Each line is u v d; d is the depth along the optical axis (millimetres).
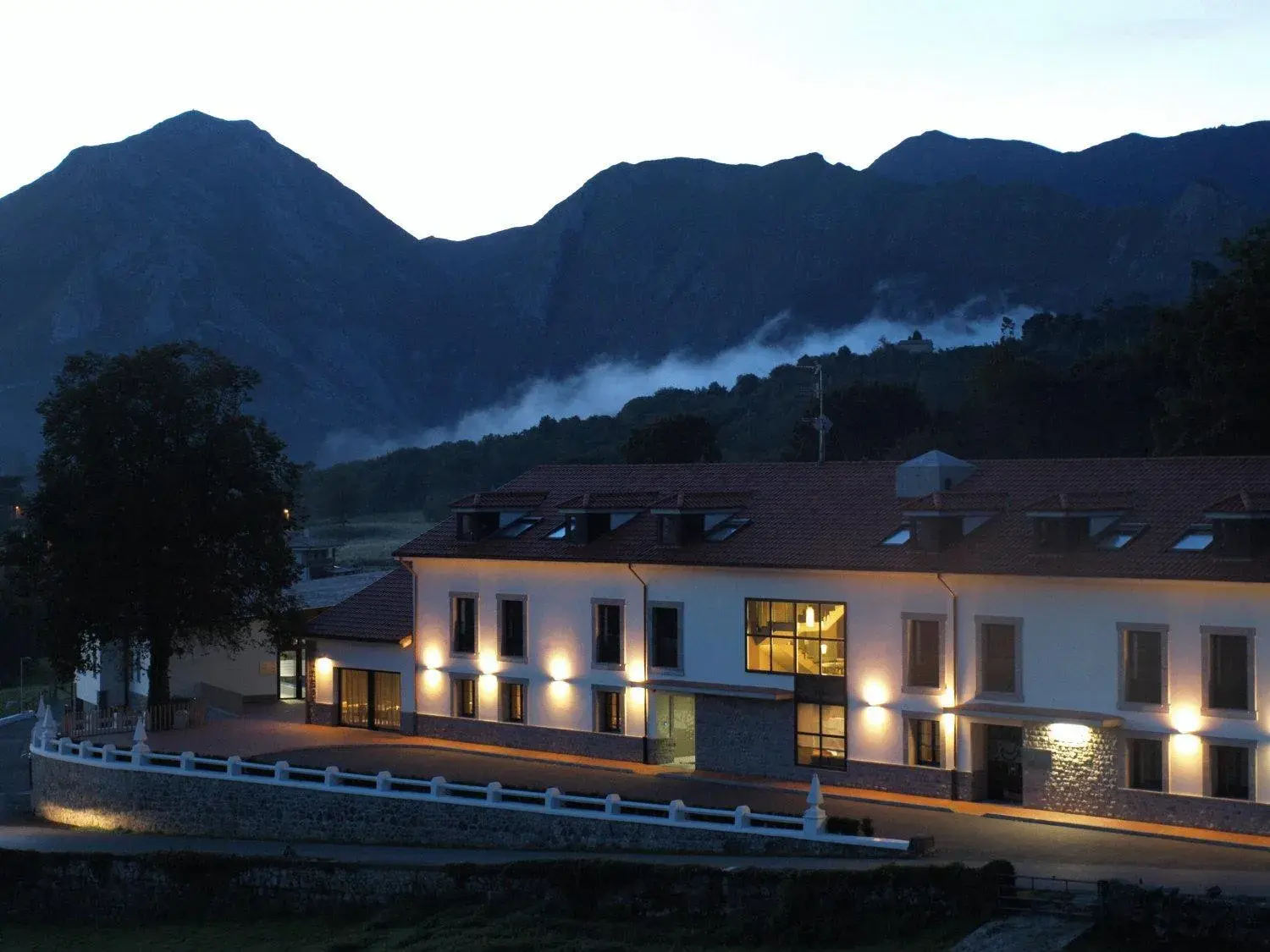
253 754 54031
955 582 43344
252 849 45844
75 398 62406
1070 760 41031
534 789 45250
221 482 63812
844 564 45438
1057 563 41406
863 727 45469
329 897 40312
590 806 42438
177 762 52625
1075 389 102000
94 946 40500
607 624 52406
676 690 49375
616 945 33781
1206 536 40188
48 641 61781
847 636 45906
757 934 33219
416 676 58094
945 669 43562
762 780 47438
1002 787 43125
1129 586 40000
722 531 50719
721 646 48969
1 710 100938
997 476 47625
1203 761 38562
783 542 48469
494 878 37875
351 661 60500
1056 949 29000
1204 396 70062
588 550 52594
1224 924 28359
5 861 44688
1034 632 41906
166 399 63031
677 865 35344
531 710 54312
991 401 106000
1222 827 38219
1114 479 44938
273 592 65000
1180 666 39094
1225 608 38281
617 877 35938
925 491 47719
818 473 52375
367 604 61312
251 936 39156
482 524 56969
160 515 61500
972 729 43062
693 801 44031
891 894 32344
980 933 30500
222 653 70312
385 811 46000
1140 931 29234
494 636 55531
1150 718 39531
